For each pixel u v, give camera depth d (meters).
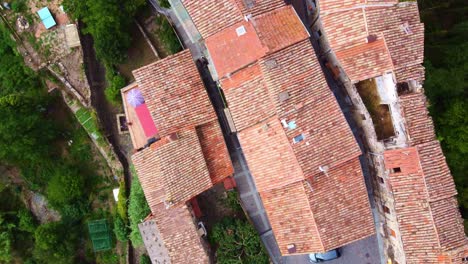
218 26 30.36
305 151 30.47
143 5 35.59
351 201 31.69
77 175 39.44
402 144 31.03
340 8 29.69
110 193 40.19
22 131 36.50
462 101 31.31
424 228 30.47
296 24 30.33
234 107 31.59
